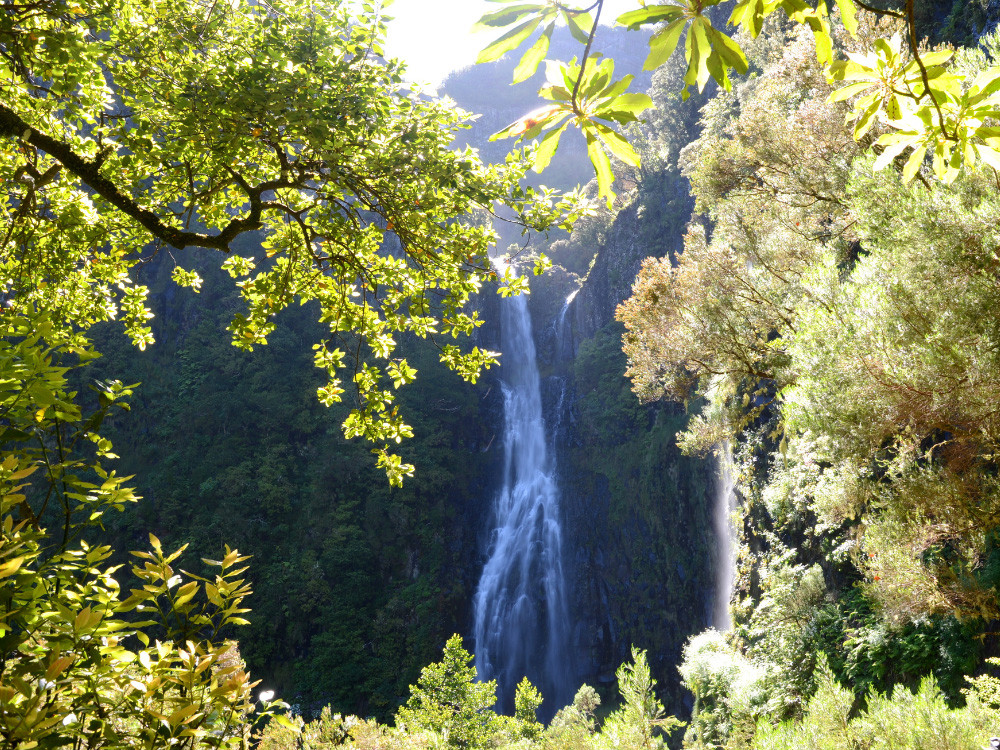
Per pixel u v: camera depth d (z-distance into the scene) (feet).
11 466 5.88
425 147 16.78
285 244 22.27
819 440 19.10
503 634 139.23
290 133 16.17
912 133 4.32
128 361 164.45
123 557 132.98
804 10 3.83
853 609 40.60
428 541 146.00
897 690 15.89
